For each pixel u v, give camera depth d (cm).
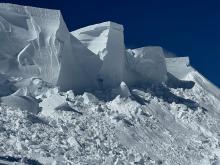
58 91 5069
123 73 5931
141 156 4206
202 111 5672
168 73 6425
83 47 5747
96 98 5234
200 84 6397
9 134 3906
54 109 4719
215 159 4559
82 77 5612
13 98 4666
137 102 5372
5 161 3300
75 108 4903
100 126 4647
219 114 5856
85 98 5172
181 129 5159
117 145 4384
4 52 5206
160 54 6275
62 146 3956
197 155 4647
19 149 3666
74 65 5584
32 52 5316
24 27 5431
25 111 4462
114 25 5838
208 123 5412
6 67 5153
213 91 6356
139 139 4666
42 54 5338
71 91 5144
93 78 5691
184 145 4803
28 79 5119
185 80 6456
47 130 4206
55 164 3441
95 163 3784
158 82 6188
